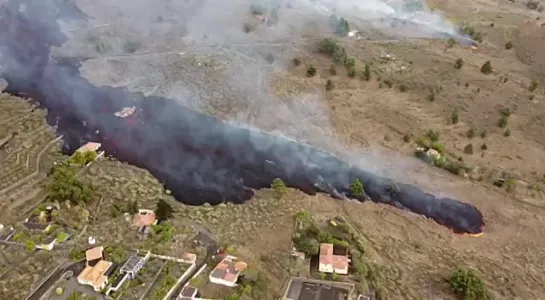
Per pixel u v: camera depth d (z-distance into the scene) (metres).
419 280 63.50
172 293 58.34
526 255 67.94
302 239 66.12
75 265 60.62
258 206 72.75
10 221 67.00
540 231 71.50
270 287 60.09
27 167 76.31
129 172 77.81
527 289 63.16
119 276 58.69
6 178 73.62
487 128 88.75
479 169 80.81
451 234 70.88
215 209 71.94
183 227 67.56
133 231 65.81
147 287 58.16
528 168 81.31
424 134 87.19
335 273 61.72
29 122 87.44
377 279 62.50
